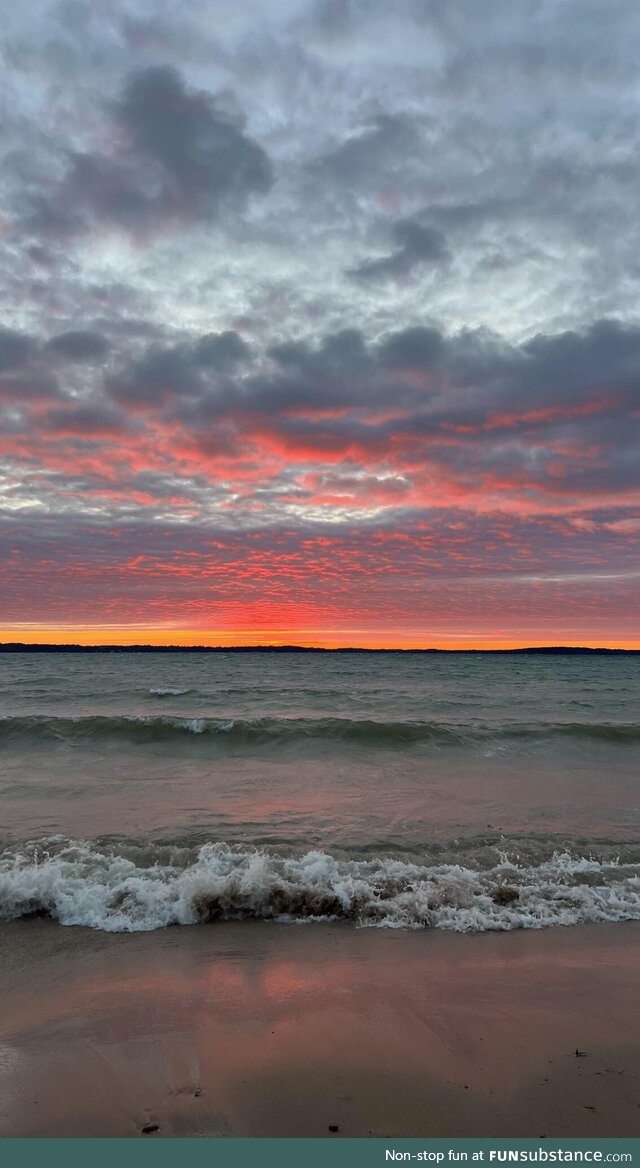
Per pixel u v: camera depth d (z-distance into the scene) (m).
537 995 4.26
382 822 8.46
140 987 4.39
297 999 4.20
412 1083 3.26
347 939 5.28
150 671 45.34
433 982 4.47
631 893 6.24
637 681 38.72
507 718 19.88
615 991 4.32
